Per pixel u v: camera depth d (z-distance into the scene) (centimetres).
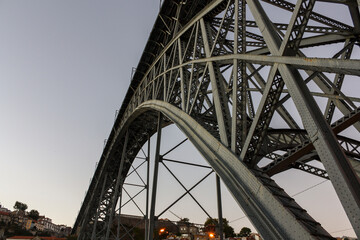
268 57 675
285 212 524
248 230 7738
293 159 680
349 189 429
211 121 1148
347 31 995
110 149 3450
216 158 795
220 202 1305
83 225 4231
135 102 2612
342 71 496
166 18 1891
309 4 611
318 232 486
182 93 1330
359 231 406
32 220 14312
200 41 1345
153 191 1378
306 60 554
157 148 1517
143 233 6644
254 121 688
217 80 1002
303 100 539
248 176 655
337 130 735
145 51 2269
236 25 909
